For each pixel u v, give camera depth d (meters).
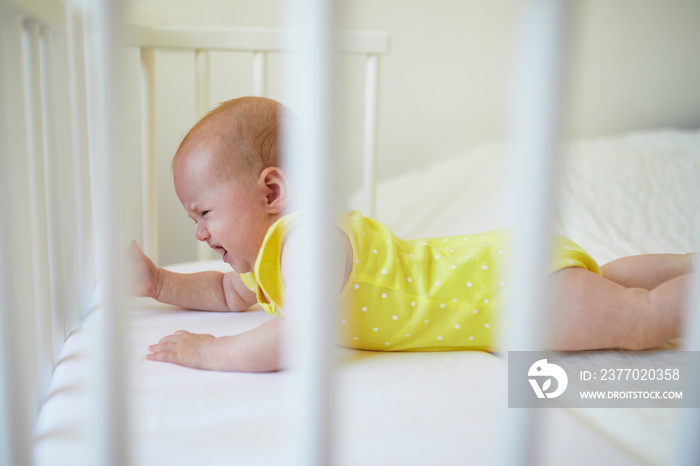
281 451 0.48
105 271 0.35
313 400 0.36
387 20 1.78
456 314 0.74
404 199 1.70
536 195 0.33
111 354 0.36
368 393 0.60
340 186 0.34
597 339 0.75
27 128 0.64
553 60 0.32
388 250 0.76
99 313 0.36
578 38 0.32
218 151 0.75
